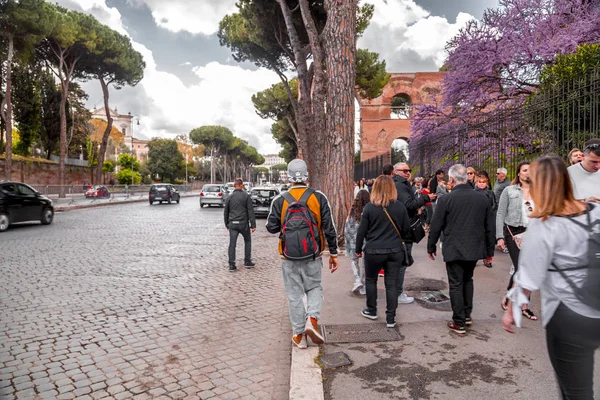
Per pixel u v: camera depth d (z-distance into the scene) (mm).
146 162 75000
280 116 32531
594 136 6113
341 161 9258
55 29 27469
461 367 3285
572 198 1953
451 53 12859
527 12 11688
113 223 15766
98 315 4984
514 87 11938
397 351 3619
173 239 11609
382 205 4191
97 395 3156
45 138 40875
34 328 4520
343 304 5055
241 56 20609
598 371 3072
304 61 13539
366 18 18359
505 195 4801
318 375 3199
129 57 33438
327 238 3896
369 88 24656
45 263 7914
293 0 14930
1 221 12531
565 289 1874
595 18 9859
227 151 90250
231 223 7621
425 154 14680
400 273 5000
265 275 7246
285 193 3857
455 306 3996
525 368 3242
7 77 25188
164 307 5344
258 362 3738
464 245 3902
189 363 3711
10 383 3328
